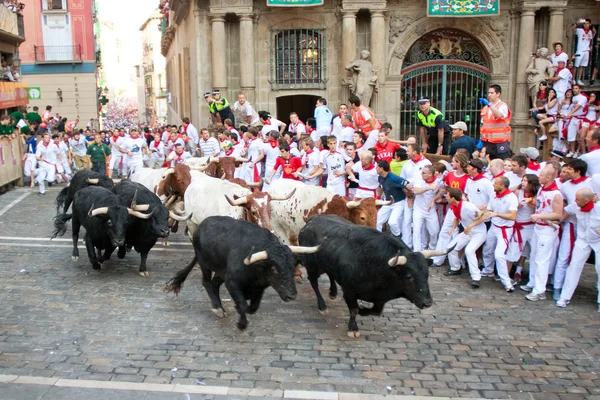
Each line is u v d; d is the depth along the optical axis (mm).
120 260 10875
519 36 20469
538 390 6418
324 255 7629
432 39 21594
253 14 20344
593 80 20672
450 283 9844
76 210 10086
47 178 18312
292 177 11938
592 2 20547
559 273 8992
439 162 10742
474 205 9531
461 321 8250
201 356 7074
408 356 7168
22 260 10789
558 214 8703
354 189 12438
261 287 7227
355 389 6367
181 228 13516
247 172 13906
